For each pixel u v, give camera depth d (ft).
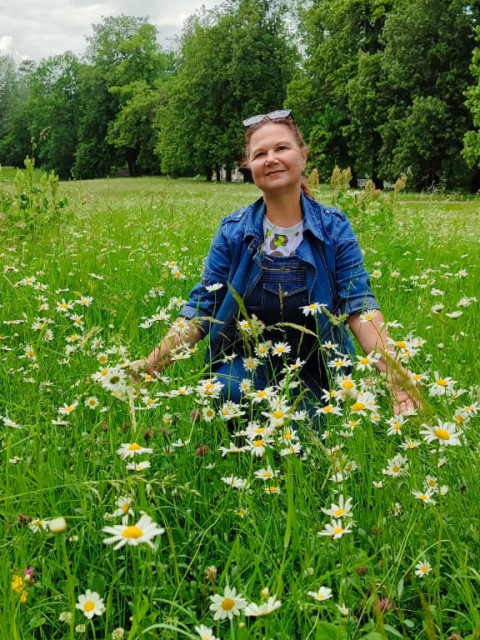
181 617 5.56
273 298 9.95
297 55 172.24
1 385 10.05
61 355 10.79
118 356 8.78
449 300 15.11
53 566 5.99
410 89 127.85
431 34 124.47
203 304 10.25
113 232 27.61
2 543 5.89
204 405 7.88
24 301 13.50
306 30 158.20
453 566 5.54
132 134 217.77
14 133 257.96
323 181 133.18
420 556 5.46
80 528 6.53
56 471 6.99
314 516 6.40
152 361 9.05
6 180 26.03
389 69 127.13
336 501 6.66
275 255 9.92
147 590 5.60
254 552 6.02
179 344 9.18
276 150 9.91
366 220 23.90
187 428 8.19
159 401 8.36
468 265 20.95
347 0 138.82
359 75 134.21
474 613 5.00
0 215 23.27
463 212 40.40
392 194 26.43
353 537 6.17
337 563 6.00
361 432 6.98
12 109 273.13
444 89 123.95
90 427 8.37
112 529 3.80
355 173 148.36
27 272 16.79
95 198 42.29
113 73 233.14
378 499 6.43
